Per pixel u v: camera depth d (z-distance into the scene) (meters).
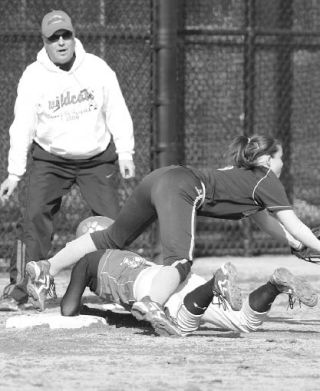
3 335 19.64
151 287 19.25
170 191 19.48
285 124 34.31
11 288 24.45
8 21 31.94
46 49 23.62
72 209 31.98
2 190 23.73
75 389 14.18
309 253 21.02
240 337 19.69
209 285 19.00
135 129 32.34
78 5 32.22
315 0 34.38
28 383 14.57
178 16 33.00
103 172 24.16
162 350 17.80
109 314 21.97
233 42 33.62
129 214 20.36
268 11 34.00
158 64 31.95
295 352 17.67
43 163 24.11
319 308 25.64
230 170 19.88
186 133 33.19
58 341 18.84
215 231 33.91
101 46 32.38
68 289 21.06
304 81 34.47
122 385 14.50
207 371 15.73
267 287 19.55
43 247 24.30
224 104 33.62
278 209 19.61
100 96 23.77
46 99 23.69
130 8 32.44
